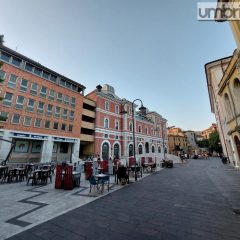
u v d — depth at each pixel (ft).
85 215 18.17
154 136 168.04
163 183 37.35
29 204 22.30
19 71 79.30
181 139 275.39
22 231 14.47
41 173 38.14
